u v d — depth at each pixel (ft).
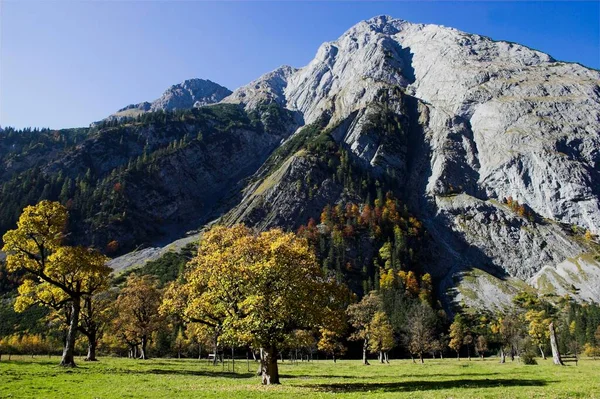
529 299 592.60
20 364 157.48
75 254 162.71
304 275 121.70
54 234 168.55
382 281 591.37
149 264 605.73
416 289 597.93
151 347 384.88
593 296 605.73
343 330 127.95
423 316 420.36
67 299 177.17
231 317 117.29
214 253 131.34
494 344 502.38
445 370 209.56
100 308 237.25
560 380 126.41
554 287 645.51
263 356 122.42
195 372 165.89
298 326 120.98
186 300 141.90
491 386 109.60
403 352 494.59
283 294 113.29
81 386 101.86
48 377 118.21
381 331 329.93
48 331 370.53
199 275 131.54
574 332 481.46
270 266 113.19
